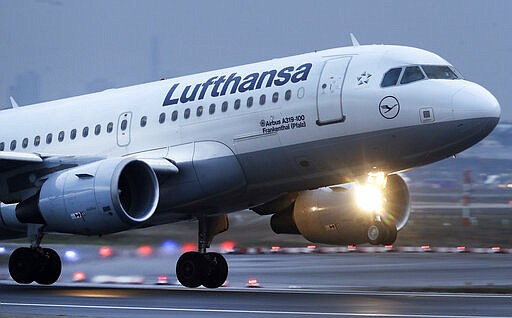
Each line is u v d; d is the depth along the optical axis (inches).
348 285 3946.9
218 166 3713.1
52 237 6299.2
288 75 3666.3
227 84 3784.5
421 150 3462.1
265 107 3654.0
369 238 3964.1
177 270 4005.9
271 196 3838.6
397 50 3575.3
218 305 3038.9
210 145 3740.2
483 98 3408.0
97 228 3464.6
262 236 6333.7
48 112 4252.0
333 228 3986.2
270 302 3134.8
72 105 4205.2
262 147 3656.5
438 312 2797.7
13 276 3941.9
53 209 3513.8
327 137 3553.2
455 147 3442.4
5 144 4286.4
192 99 3831.2
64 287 3909.9
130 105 3991.1
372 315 2716.5
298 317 2691.9
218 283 4013.3
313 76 3612.2
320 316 2701.8
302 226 4040.4
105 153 3981.3
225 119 3725.4
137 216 3531.0
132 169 3558.1
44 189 3543.3
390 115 3459.6
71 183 3486.7
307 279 4205.2
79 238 6289.4
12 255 3924.7
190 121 3799.2
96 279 4365.2
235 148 3698.3
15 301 3213.6
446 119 3393.2
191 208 3843.5
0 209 3816.4
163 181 3759.8
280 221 4141.2
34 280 3976.4
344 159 3563.0
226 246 6127.0
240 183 3727.9
